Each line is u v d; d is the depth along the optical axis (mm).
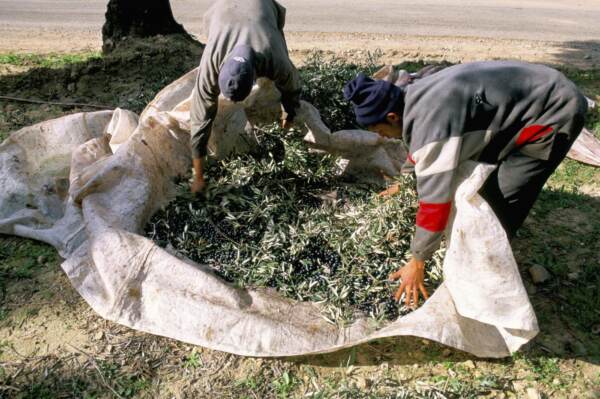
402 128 2842
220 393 3055
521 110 2840
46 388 3064
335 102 5039
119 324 3445
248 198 4098
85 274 3520
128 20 7797
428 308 3055
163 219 3996
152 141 4184
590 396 3045
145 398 3025
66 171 4645
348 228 3814
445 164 2666
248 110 4504
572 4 13297
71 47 9312
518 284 2900
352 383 3096
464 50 9234
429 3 13117
